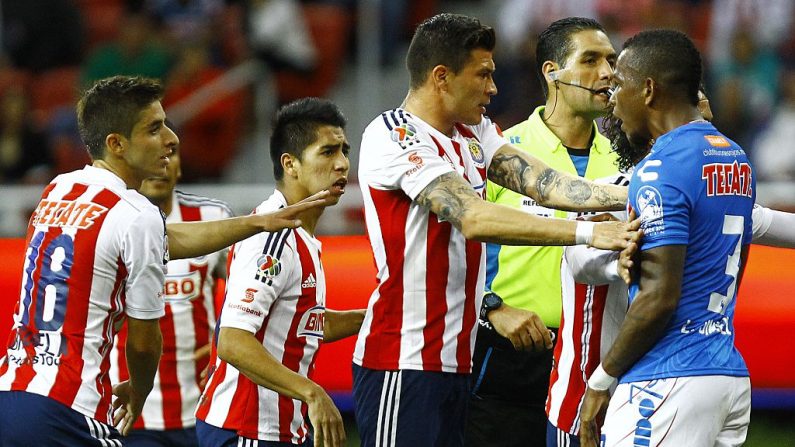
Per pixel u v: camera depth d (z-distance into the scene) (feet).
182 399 55.77
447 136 42.34
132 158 43.60
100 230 41.78
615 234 37.47
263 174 110.22
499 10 130.93
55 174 103.86
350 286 66.08
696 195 37.29
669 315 36.96
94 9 126.72
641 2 114.42
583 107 47.96
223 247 42.88
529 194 44.45
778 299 64.08
